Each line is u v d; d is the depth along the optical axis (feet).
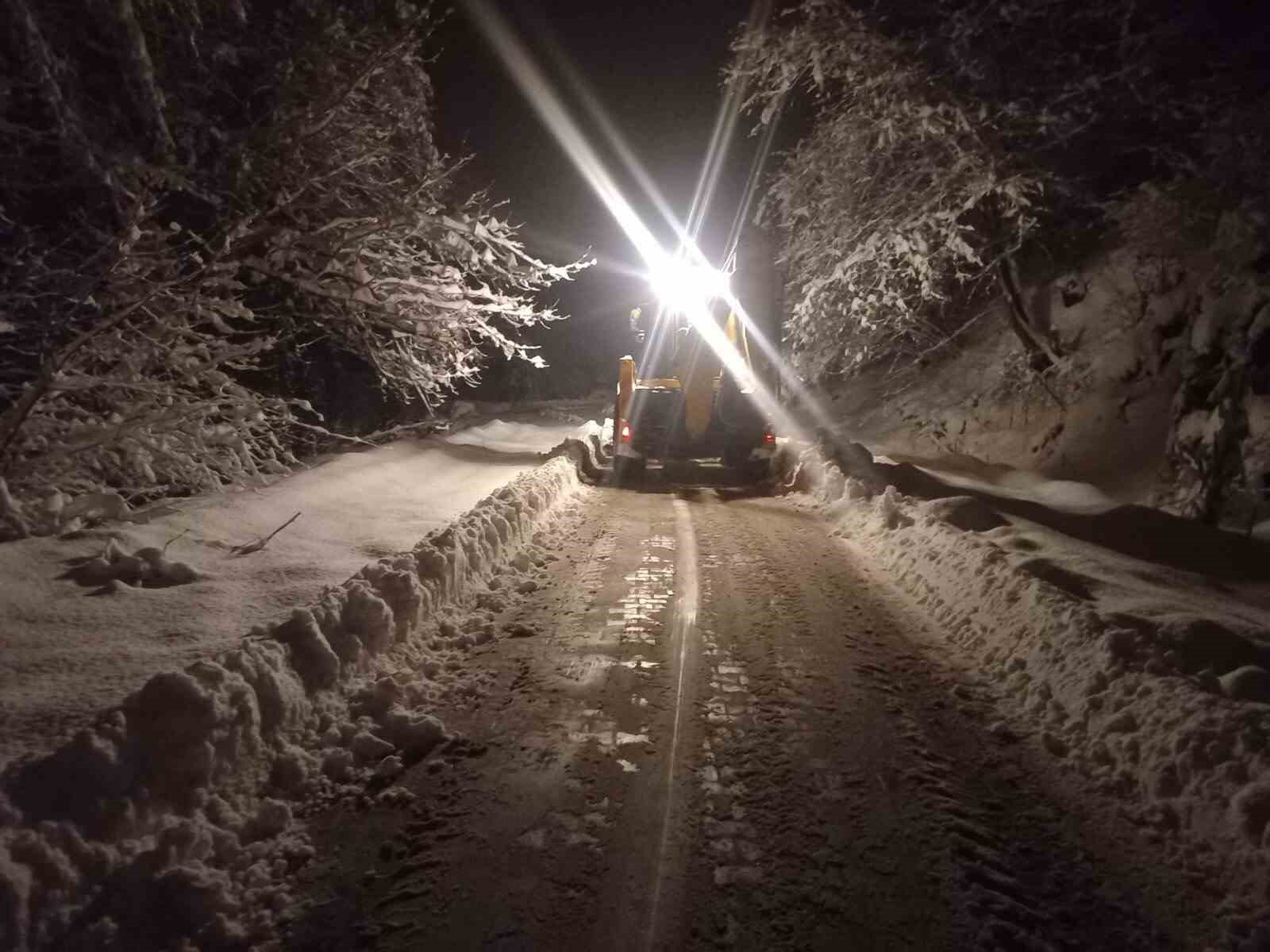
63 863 9.23
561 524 30.19
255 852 10.76
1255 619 22.76
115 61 26.22
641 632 19.27
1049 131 49.01
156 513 23.66
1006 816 12.21
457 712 14.99
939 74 47.34
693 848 11.16
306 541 23.35
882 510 30.60
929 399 65.98
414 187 30.45
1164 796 12.46
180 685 11.65
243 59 30.99
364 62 28.58
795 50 50.29
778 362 59.06
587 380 118.21
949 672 17.67
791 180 59.11
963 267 64.03
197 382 25.03
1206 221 46.26
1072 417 51.70
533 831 11.47
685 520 32.53
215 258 24.71
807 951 9.35
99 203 25.91
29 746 11.37
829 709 15.51
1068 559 26.27
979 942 9.54
